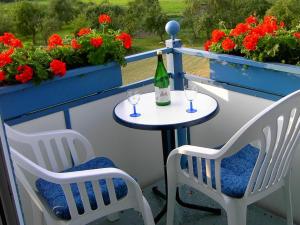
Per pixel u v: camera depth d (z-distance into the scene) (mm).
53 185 1929
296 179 2223
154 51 2523
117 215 2449
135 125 1978
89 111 2402
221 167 1947
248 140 1601
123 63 2387
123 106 2240
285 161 1822
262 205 2479
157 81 2180
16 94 2059
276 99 2150
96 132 2467
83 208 1731
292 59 2104
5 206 594
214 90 2535
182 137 2715
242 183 1767
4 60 2043
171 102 2242
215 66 2422
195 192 2662
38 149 2045
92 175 1652
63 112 2299
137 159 2713
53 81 2160
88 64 2320
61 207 1728
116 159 2607
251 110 2354
